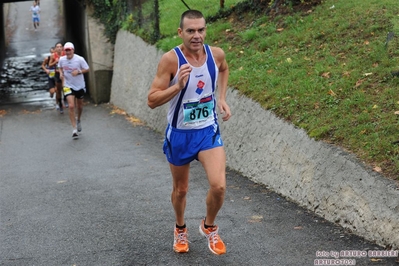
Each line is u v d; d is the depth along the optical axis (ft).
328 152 30.27
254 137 39.11
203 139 23.49
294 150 33.65
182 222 25.66
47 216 32.99
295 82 40.09
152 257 25.58
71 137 60.39
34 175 44.50
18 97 99.96
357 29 44.37
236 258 24.95
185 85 22.74
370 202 26.22
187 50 22.76
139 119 68.28
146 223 30.35
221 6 63.98
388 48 38.78
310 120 33.96
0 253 27.40
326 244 25.81
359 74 36.96
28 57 137.39
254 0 59.57
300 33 48.39
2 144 60.29
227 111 24.44
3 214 34.12
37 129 68.03
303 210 30.94
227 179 38.91
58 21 168.96
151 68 66.39
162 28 69.51
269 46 49.47
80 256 26.37
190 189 36.68
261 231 28.04
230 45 54.13
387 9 45.91
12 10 179.52
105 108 81.10
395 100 32.17
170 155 24.00
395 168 26.14
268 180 35.96
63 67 58.44
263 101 39.60
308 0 53.52
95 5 91.20
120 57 81.51
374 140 28.94
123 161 47.09
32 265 25.70
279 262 24.26
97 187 39.06
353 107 33.42
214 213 23.75
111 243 27.73
